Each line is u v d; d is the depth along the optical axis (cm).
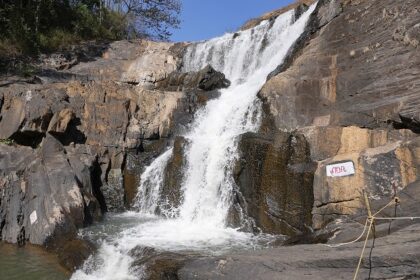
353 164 1078
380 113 1190
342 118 1274
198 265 829
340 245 762
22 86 1823
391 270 640
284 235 1157
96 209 1452
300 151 1187
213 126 1664
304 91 1394
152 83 2295
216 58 2309
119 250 1073
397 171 1032
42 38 2514
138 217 1484
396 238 721
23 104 1697
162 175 1561
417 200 884
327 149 1163
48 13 2684
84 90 1825
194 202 1410
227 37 2302
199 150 1441
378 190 1039
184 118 1791
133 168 1698
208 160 1400
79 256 1106
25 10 2567
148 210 1573
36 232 1336
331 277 673
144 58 2461
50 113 1669
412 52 1218
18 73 2225
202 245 1063
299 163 1180
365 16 1430
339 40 1462
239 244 1073
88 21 2803
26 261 1167
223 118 1641
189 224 1338
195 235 1179
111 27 2936
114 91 1839
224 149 1360
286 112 1398
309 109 1372
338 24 1508
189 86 1998
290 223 1153
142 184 1628
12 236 1352
